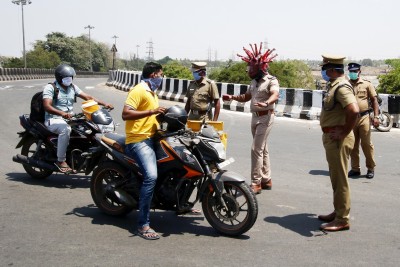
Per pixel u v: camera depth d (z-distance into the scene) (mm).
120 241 4785
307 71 48312
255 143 6652
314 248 4672
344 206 5160
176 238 4910
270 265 4230
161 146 5023
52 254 4398
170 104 20344
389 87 23141
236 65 30469
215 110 7344
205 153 4918
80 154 6832
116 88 33219
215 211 5105
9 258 4285
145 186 4918
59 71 6809
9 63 74625
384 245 4789
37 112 6984
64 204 6039
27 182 7051
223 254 4477
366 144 7676
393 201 6441
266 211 5914
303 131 12859
